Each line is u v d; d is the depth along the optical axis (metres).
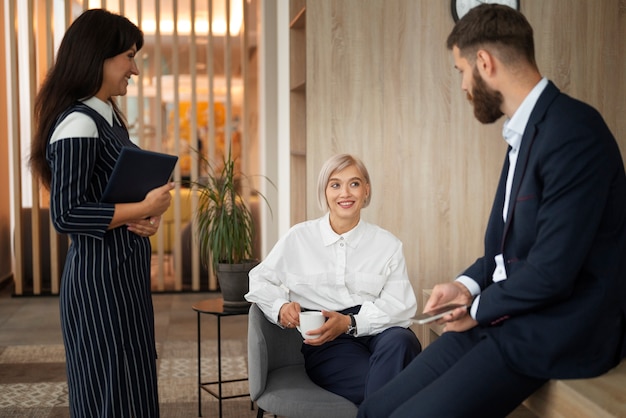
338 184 2.82
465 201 4.28
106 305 2.34
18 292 6.54
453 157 4.26
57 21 7.52
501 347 1.85
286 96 5.30
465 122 4.25
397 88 4.23
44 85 2.34
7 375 4.26
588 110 1.84
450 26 4.21
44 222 6.82
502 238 2.06
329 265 2.85
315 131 4.23
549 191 1.79
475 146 4.27
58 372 4.32
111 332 2.36
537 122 1.87
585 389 1.75
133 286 2.41
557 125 1.82
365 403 2.16
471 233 4.29
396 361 2.52
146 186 2.39
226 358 4.62
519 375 1.87
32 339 5.08
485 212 4.29
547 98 1.88
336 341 2.73
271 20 6.34
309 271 2.85
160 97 6.66
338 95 4.23
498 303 1.83
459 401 1.88
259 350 2.60
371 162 4.26
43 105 2.33
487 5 1.98
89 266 2.33
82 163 2.26
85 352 2.36
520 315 1.86
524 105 1.90
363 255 2.85
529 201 1.86
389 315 2.71
